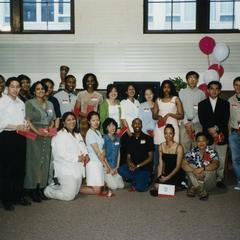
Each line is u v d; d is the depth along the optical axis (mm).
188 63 7527
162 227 3779
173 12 7562
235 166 5367
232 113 5414
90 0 7508
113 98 5629
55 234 3574
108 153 5309
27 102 4637
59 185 4859
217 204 4605
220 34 7492
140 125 5348
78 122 5559
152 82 7527
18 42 7621
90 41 7562
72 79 5664
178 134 5414
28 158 4613
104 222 3918
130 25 7523
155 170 5609
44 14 7648
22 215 4137
